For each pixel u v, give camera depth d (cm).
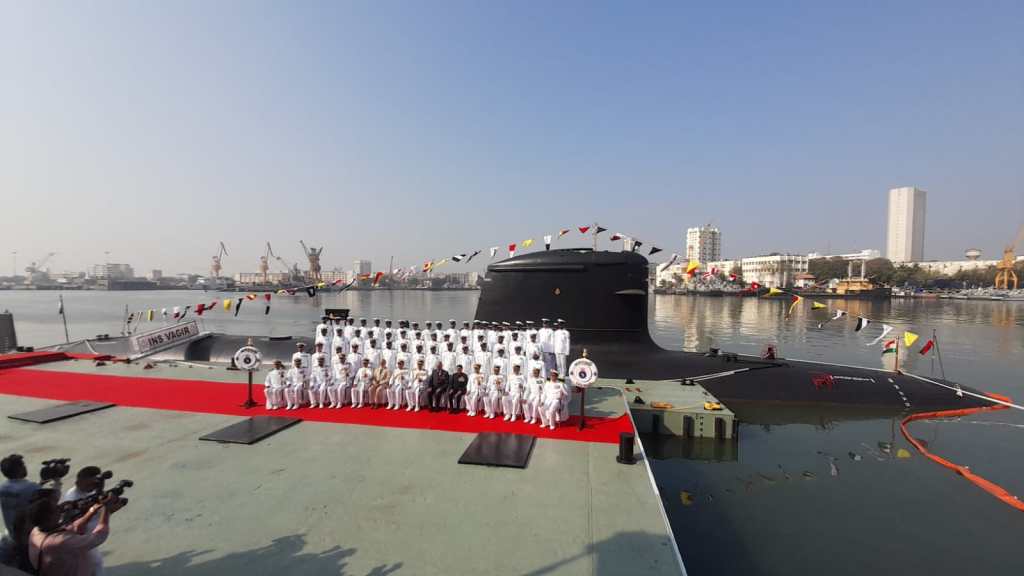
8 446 802
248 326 4997
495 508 595
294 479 677
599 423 964
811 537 749
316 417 994
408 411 1046
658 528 548
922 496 884
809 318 6088
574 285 1412
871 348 3475
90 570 391
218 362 1677
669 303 9381
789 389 1362
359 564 473
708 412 1088
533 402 961
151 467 718
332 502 607
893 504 856
